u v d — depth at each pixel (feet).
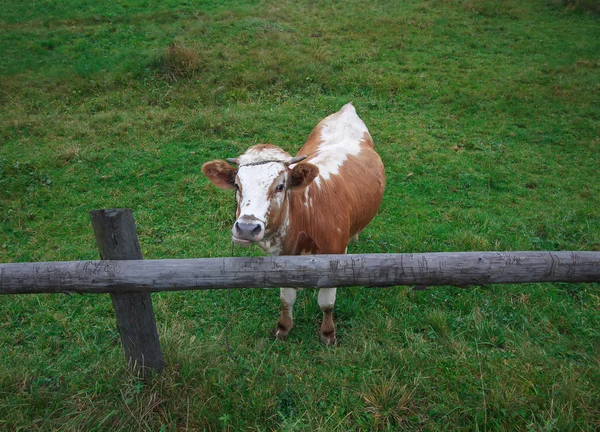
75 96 28.73
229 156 22.45
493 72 32.14
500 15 42.01
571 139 25.12
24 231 17.54
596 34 37.81
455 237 16.90
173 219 18.38
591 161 23.17
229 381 10.61
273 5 44.29
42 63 33.17
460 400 10.11
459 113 27.58
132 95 28.43
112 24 39.78
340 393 10.44
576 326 12.94
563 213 18.89
